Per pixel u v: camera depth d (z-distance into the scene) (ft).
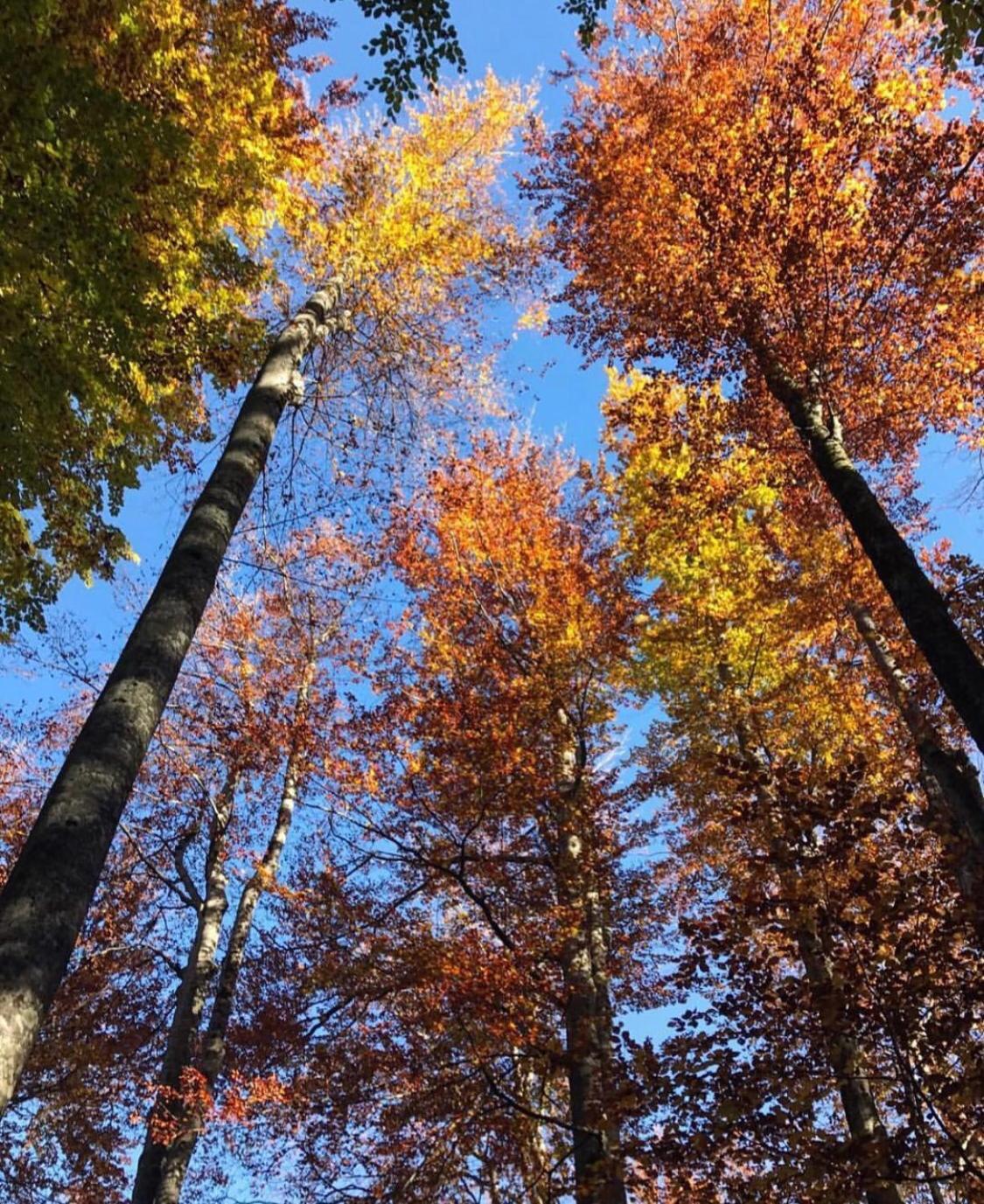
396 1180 28.07
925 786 27.76
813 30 26.58
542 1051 24.21
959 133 23.12
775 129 26.55
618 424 30.96
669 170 29.04
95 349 18.53
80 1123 36.52
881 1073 18.81
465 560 36.91
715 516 34.73
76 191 16.35
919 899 18.60
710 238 27.07
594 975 27.02
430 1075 28.45
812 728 34.32
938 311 26.58
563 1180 26.48
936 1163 16.47
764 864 19.89
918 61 27.07
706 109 29.07
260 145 23.63
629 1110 19.33
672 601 37.01
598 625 32.99
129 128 16.55
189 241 21.56
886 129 24.70
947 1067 17.13
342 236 35.53
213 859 40.40
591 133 32.71
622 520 41.75
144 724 14.11
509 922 29.32
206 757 42.68
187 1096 27.45
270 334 30.07
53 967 10.48
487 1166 29.40
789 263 25.53
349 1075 29.45
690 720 37.06
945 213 24.26
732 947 19.26
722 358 27.91
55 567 22.79
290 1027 31.30
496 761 29.27
